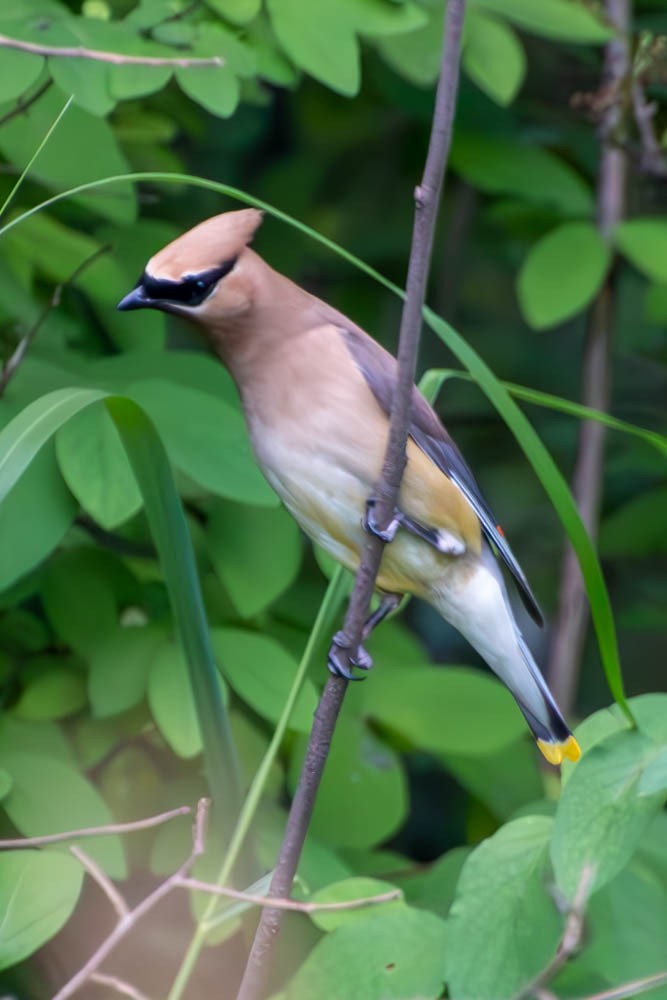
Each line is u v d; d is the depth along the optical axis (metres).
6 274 7.36
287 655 6.68
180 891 7.04
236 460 6.41
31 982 7.01
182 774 6.97
